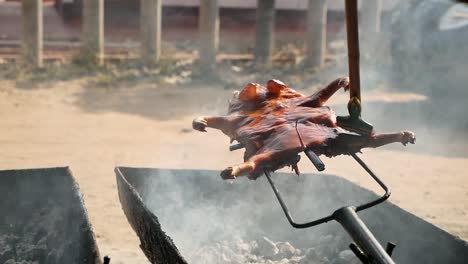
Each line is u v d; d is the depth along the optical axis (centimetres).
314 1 2317
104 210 1087
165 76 2203
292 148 573
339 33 2827
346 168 1368
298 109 641
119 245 949
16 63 2191
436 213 1120
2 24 2617
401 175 1338
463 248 596
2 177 798
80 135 1580
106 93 1998
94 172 1292
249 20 2806
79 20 2659
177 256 570
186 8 2747
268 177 566
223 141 1570
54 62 2247
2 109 1783
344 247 786
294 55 2492
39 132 1591
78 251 652
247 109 666
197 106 1909
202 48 2238
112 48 2514
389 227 714
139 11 2705
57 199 787
